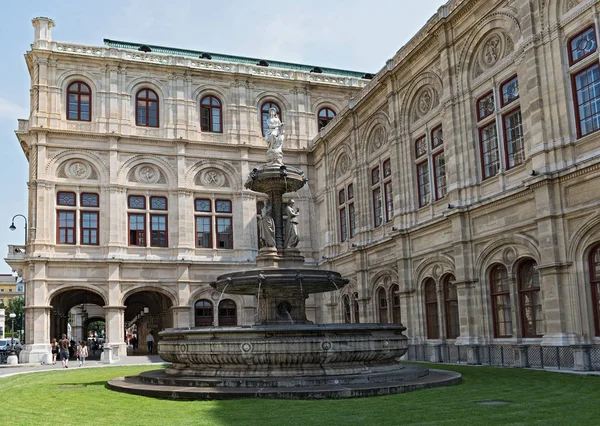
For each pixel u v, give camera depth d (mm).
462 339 26344
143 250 42625
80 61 43094
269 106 47469
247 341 15953
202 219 44500
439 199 29688
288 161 46875
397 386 14570
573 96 21422
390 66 33719
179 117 44656
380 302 36219
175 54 49156
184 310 42562
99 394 16078
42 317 39469
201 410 12492
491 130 26188
